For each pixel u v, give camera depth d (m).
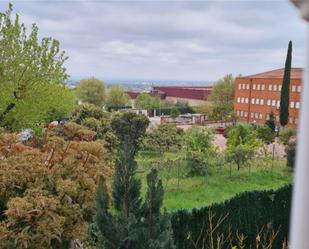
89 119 13.77
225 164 16.97
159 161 15.98
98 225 3.20
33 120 12.70
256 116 50.28
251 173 15.89
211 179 14.93
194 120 48.88
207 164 15.88
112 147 12.16
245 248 7.50
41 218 4.11
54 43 12.91
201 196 12.63
